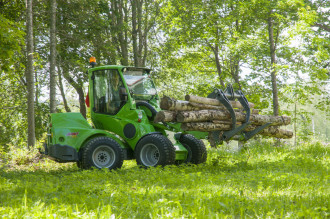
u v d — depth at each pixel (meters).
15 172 9.41
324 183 6.11
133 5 24.09
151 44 25.92
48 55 19.47
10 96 22.28
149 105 9.64
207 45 23.16
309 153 12.78
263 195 5.20
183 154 9.56
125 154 9.45
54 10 15.86
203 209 4.01
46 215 3.76
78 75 20.08
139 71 10.26
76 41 19.25
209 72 26.08
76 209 3.95
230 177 6.93
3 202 4.82
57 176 8.44
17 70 18.12
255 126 9.70
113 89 9.95
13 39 10.72
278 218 3.86
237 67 23.06
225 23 20.19
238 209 4.29
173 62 24.77
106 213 3.76
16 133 23.66
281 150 13.38
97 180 6.91
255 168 8.81
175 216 3.75
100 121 10.07
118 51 23.86
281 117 10.20
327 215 3.95
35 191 5.49
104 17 21.89
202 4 21.00
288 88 18.02
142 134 9.30
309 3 21.44
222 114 8.84
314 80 19.53
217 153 12.91
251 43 19.94
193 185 6.03
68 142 9.17
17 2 17.20
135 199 4.66
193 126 8.44
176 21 21.23
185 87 26.41
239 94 9.40
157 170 7.90
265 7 18.05
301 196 4.82
